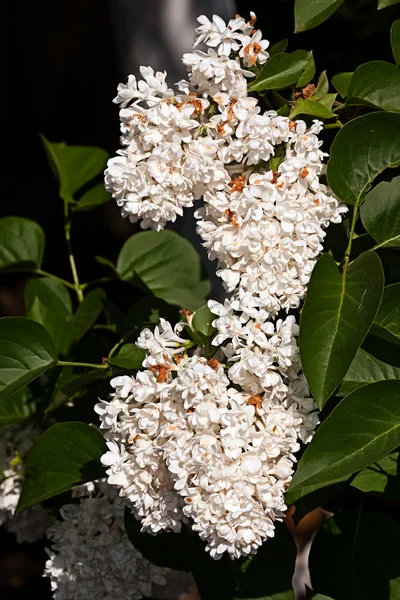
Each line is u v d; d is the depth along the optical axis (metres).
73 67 2.90
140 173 1.15
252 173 1.18
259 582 1.23
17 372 1.25
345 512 1.26
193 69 1.16
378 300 1.13
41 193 2.94
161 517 1.17
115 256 2.70
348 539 1.25
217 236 1.15
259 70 1.21
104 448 1.25
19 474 1.38
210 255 1.17
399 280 1.25
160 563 1.27
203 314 1.18
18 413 1.38
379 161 1.18
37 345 1.25
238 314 1.19
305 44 1.40
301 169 1.16
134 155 1.16
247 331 1.14
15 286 2.72
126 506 1.27
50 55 2.91
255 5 1.43
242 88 1.16
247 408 1.13
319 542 1.25
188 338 1.26
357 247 1.24
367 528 1.25
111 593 1.30
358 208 1.20
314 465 1.13
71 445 1.25
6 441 1.39
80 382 1.27
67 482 1.25
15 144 3.00
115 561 1.29
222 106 1.16
